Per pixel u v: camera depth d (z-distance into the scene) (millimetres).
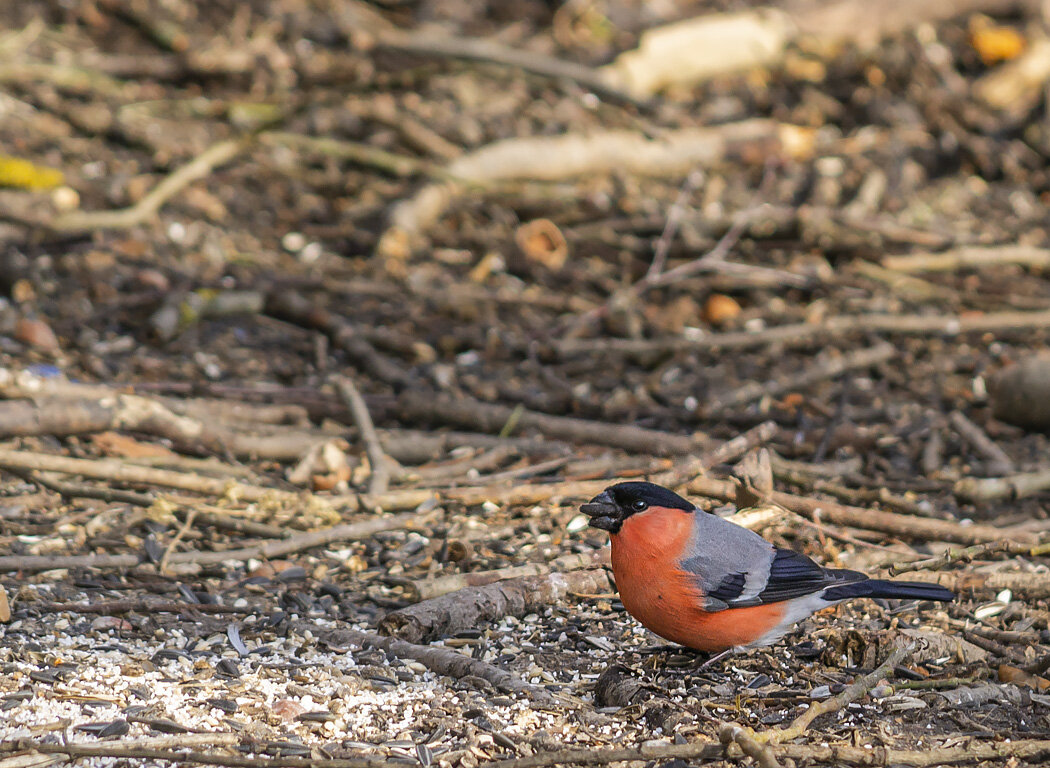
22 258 13383
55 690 6043
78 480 9078
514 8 21688
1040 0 20688
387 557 8289
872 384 12641
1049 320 13133
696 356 13242
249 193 16328
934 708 6219
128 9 19297
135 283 13289
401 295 13953
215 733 5668
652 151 16922
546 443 10438
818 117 19188
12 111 16938
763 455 8344
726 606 6312
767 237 16047
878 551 8375
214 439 9844
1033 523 8969
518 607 7355
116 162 16312
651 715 6000
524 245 15477
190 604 7309
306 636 6961
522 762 5367
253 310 13031
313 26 19969
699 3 21969
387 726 5879
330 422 10969
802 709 6191
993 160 18594
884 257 15461
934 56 20188
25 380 9477
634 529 6402
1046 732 6000
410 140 16734
